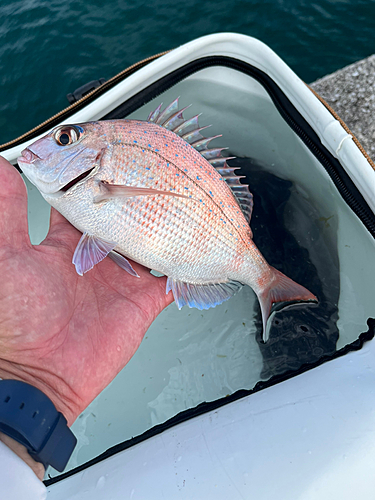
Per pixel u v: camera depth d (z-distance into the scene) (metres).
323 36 0.60
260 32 0.62
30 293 0.21
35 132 0.27
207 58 0.29
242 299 0.33
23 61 0.65
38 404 0.16
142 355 0.32
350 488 0.17
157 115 0.25
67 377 0.22
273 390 0.22
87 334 0.23
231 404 0.22
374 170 0.23
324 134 0.25
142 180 0.23
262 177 0.34
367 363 0.21
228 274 0.27
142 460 0.21
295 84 0.26
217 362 0.31
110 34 0.65
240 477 0.18
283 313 0.31
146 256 0.24
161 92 0.28
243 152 0.35
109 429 0.30
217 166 0.26
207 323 0.33
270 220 0.33
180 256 0.24
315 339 0.29
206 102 0.32
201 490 0.18
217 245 0.25
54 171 0.22
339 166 0.25
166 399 0.30
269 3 0.64
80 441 0.29
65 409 0.21
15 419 0.15
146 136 0.23
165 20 0.65
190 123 0.25
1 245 0.21
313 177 0.30
